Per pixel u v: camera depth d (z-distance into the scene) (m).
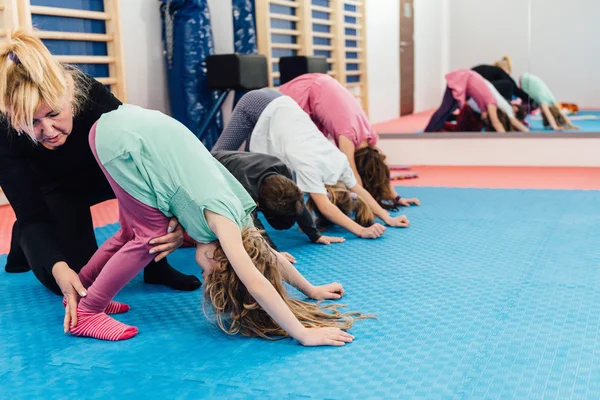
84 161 2.19
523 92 5.37
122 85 4.62
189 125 5.13
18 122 1.63
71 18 4.34
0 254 2.85
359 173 3.25
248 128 3.02
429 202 3.67
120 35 4.58
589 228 2.90
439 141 5.32
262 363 1.61
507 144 5.14
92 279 1.96
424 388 1.45
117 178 1.72
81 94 1.98
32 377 1.59
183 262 2.63
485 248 2.63
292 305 1.84
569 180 4.32
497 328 1.79
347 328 1.81
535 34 5.43
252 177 2.39
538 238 2.76
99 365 1.64
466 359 1.59
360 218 3.01
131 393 1.48
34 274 2.29
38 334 1.87
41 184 2.24
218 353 1.68
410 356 1.62
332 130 3.23
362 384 1.48
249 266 1.67
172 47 5.08
